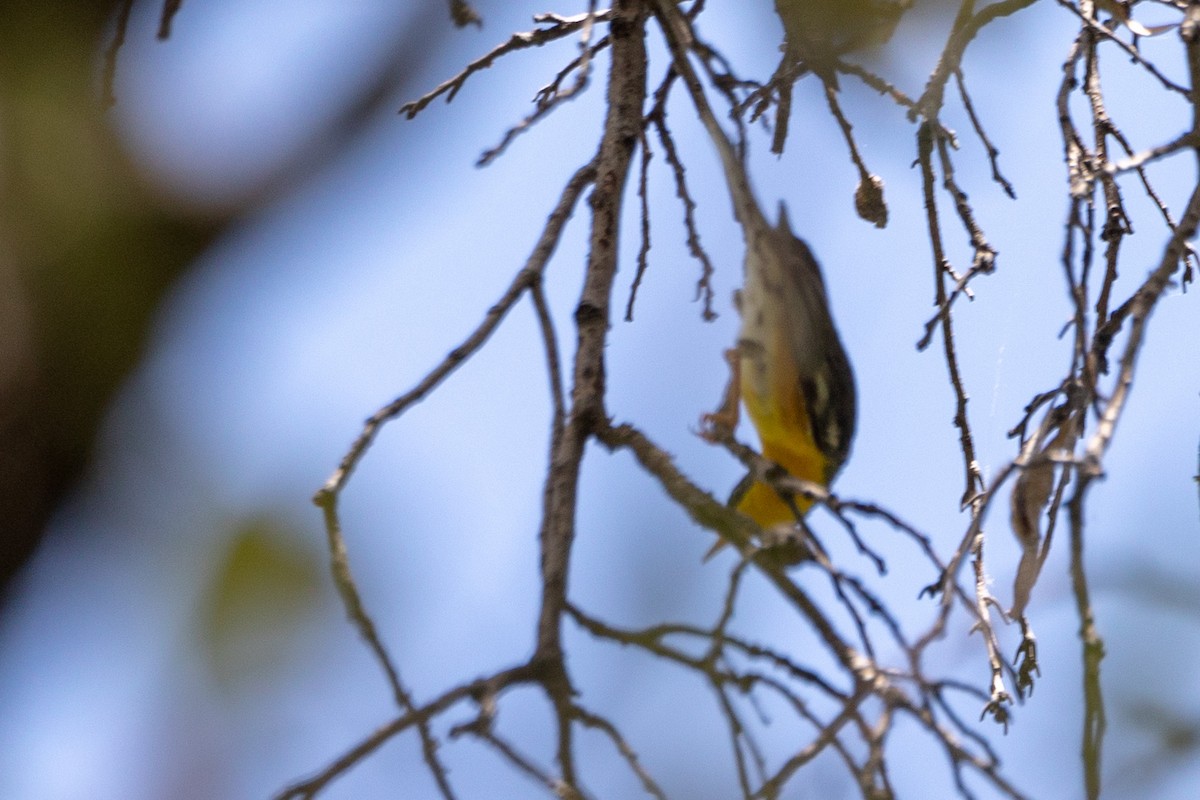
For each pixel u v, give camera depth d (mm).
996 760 5051
